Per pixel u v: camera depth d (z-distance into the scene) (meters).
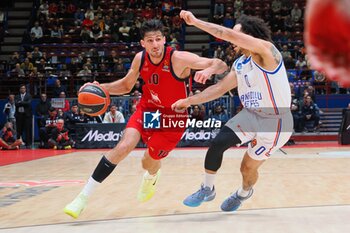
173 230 3.54
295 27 20.50
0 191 6.09
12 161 10.86
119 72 17.89
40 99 15.77
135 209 4.57
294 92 15.39
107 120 14.20
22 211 4.55
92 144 14.21
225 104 14.27
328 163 9.39
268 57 3.56
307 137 15.60
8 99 16.50
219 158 3.92
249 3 21.59
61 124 14.28
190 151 12.73
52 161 10.70
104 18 20.59
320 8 0.59
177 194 5.55
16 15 22.70
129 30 20.23
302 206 4.60
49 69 18.47
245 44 3.42
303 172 7.88
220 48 18.45
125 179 7.19
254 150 3.92
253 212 4.30
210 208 4.56
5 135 14.41
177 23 20.98
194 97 3.73
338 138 15.09
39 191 6.04
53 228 3.69
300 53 18.84
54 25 21.19
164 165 9.27
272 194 5.45
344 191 5.63
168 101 4.07
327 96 17.38
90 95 3.87
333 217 3.99
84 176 7.75
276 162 9.68
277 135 3.82
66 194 5.73
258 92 3.74
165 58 3.95
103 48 19.89
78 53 19.86
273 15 20.67
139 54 4.10
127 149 3.94
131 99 14.62
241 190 4.21
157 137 4.08
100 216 4.21
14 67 19.06
